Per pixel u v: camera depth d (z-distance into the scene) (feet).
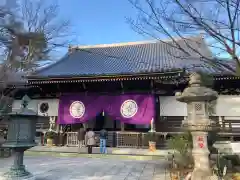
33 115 21.71
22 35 32.89
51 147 48.91
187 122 22.11
